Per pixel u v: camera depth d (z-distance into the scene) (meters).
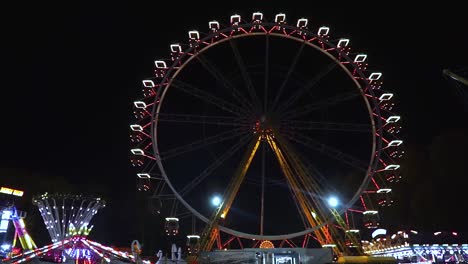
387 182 45.97
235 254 41.47
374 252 61.78
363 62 45.97
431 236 50.16
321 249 42.09
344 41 46.03
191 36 46.25
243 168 43.84
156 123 44.53
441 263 48.75
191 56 46.19
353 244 43.12
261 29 46.91
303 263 41.56
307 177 43.66
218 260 41.28
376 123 44.75
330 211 43.34
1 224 49.19
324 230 43.88
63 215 49.66
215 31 46.31
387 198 44.81
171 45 45.88
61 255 43.34
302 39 46.69
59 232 48.78
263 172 45.00
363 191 43.69
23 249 49.56
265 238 42.62
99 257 44.75
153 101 44.88
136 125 44.56
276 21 46.59
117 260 42.97
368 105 45.09
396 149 44.69
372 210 44.19
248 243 69.38
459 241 49.12
